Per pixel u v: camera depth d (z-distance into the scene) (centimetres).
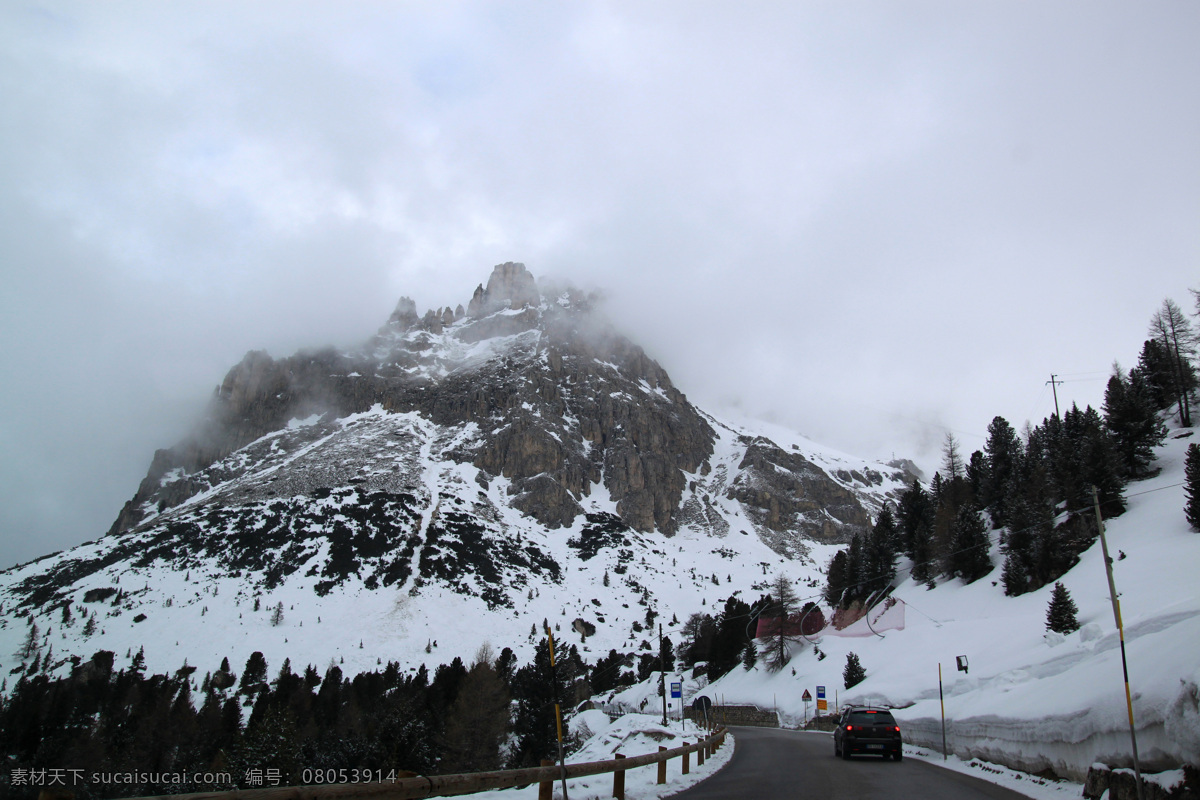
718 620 13688
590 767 1585
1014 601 6975
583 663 16300
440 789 1132
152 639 16862
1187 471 6334
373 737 4869
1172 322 10088
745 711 8475
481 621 19175
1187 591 4488
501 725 6819
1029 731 2241
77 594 19925
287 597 19400
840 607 10988
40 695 9512
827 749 3562
